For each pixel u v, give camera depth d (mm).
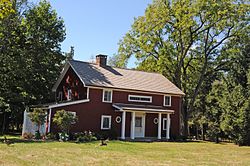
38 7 40094
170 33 42094
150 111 33250
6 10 9609
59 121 27047
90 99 31500
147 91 34938
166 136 34750
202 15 40219
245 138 30984
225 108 32625
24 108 37438
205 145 29938
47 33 40469
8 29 34562
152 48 42469
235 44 40438
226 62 41469
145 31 42000
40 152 17484
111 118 32531
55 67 41188
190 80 46938
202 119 40938
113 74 35375
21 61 35031
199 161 17297
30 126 31922
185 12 39969
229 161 17906
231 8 38875
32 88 38406
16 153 16516
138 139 32406
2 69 34281
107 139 28844
